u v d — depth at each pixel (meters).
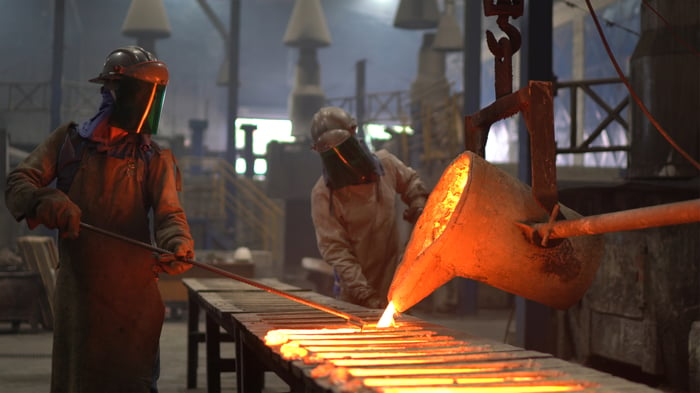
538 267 2.76
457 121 13.18
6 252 11.02
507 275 2.77
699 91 6.32
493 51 3.10
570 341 6.96
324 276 13.70
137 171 3.32
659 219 2.06
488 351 2.25
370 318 3.18
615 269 6.35
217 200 18.73
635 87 6.64
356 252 4.80
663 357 6.01
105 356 3.20
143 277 3.27
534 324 6.86
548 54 6.97
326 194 4.83
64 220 2.94
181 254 3.12
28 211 2.98
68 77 28.62
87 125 3.32
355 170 4.63
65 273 3.23
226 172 19.70
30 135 21.22
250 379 3.16
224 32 25.30
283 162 19.56
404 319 3.13
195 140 23.22
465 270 2.78
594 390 1.68
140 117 3.26
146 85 3.24
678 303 5.99
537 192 2.70
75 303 3.20
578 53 21.39
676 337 5.98
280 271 19.05
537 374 1.87
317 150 4.66
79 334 3.19
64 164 3.27
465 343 2.42
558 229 2.55
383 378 1.81
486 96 26.78
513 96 2.83
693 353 5.27
